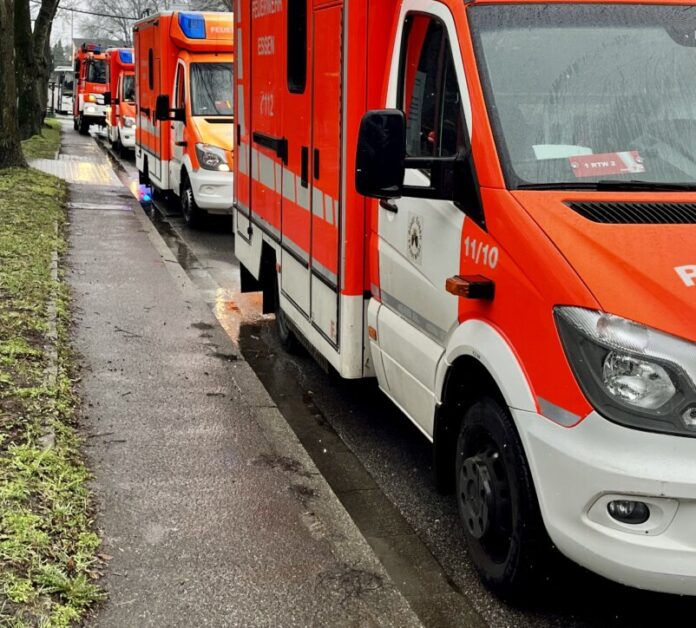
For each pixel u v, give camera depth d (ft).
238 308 30.07
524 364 11.34
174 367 22.43
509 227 11.78
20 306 25.11
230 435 18.25
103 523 14.12
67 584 11.84
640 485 10.00
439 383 13.84
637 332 10.16
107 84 110.32
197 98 45.42
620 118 13.00
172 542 13.69
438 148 14.12
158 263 34.63
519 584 12.08
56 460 15.58
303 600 12.32
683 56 13.66
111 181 62.85
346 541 14.10
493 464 12.41
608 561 10.41
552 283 10.88
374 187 12.66
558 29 13.61
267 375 23.07
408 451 18.54
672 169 12.67
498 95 12.91
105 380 21.12
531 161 12.45
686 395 10.01
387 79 16.20
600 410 10.26
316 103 18.79
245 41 25.49
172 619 11.68
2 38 57.82
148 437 17.87
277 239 22.89
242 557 13.37
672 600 12.94
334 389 22.17
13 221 39.14
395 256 15.70
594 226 11.23
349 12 16.37
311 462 17.16
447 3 14.03
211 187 44.19
